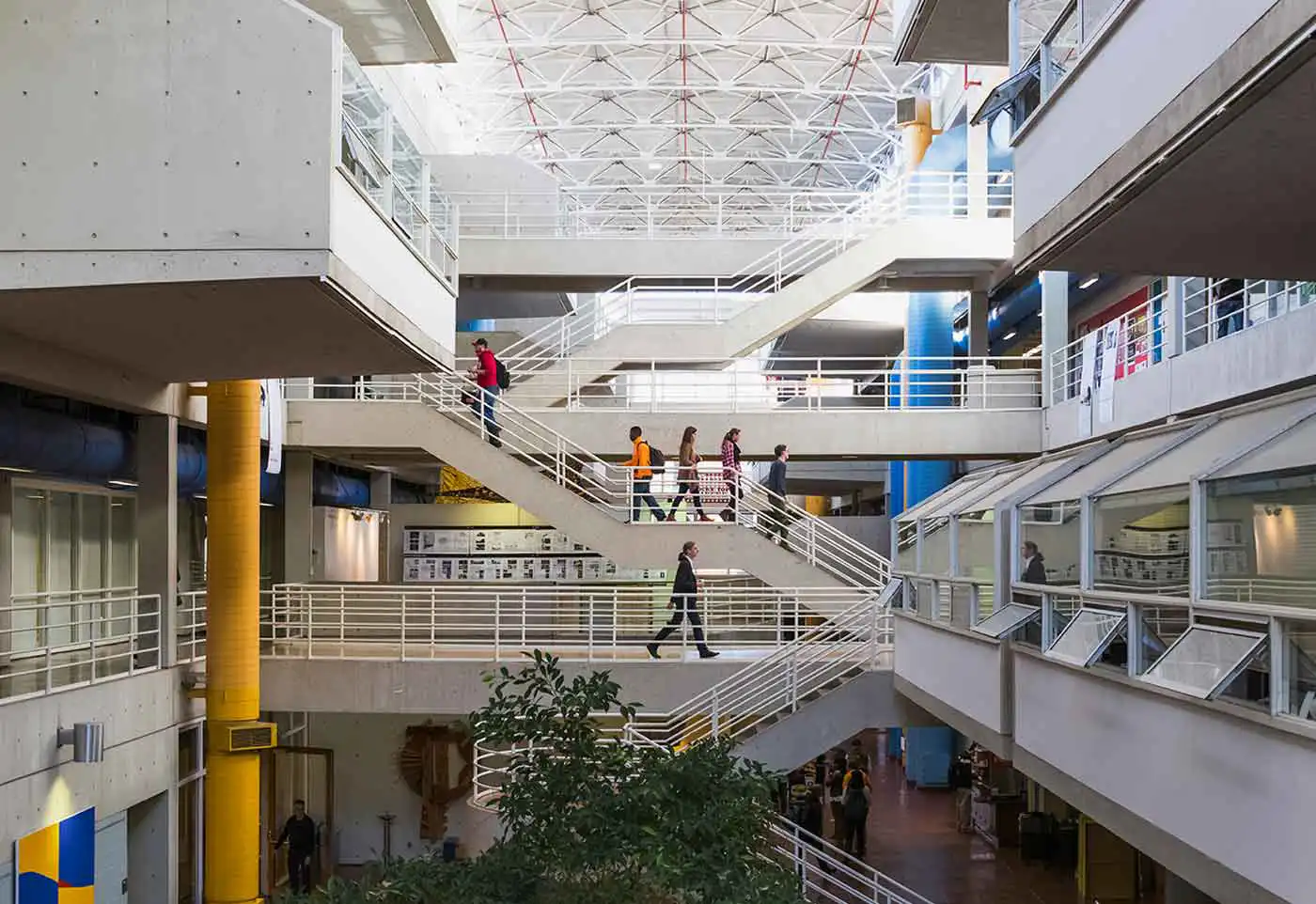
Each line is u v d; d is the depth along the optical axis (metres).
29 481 16.20
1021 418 20.48
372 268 9.59
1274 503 6.10
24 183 8.14
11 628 15.17
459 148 36.16
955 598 12.70
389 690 16.83
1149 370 15.59
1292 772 5.77
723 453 18.09
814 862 19.25
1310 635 5.67
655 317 32.66
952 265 22.53
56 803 12.21
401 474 31.03
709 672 16.83
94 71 8.13
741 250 24.11
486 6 30.64
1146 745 7.50
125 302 9.02
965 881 19.36
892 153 41.38
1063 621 9.36
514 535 22.27
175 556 15.38
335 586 19.53
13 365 11.08
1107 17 6.58
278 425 16.42
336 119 8.15
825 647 16.70
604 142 43.19
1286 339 11.78
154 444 15.15
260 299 8.90
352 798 20.53
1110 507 8.40
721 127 38.59
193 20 8.14
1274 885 5.94
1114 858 18.03
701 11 31.62
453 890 8.11
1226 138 5.48
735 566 17.41
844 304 30.36
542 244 24.02
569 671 16.77
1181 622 7.21
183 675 15.50
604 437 20.08
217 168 8.12
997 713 10.70
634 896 7.87
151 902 14.88
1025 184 8.14
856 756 22.39
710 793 8.39
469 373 19.27
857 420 20.38
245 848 14.93
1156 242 7.18
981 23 12.84
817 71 35.88
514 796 8.39
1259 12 4.93
